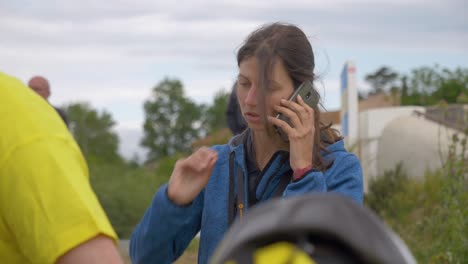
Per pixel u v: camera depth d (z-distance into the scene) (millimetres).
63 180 1729
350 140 11070
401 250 959
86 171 1898
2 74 1953
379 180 13109
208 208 2949
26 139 1774
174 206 2469
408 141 20766
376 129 21688
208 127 89875
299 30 2961
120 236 12664
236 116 6035
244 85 2912
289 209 970
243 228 993
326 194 1021
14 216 1742
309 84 2922
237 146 3031
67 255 1673
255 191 2953
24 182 1728
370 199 10758
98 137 86562
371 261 910
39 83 9047
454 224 5922
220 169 3020
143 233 2678
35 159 1744
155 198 2539
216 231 2924
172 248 2850
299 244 932
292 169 2934
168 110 92188
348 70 11102
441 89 33375
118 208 13156
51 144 1786
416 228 6520
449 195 6094
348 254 924
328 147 3053
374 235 941
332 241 928
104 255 1684
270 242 949
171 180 2457
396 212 8352
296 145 2844
